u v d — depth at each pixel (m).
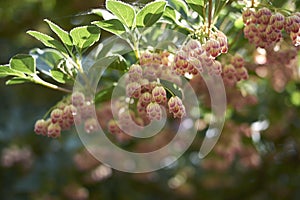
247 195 5.74
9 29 5.11
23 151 5.57
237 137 3.89
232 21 2.63
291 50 2.86
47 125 2.42
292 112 4.58
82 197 5.48
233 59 2.46
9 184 5.68
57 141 5.43
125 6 2.05
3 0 4.89
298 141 5.01
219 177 5.54
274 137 4.84
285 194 5.69
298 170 5.46
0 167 5.71
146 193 5.86
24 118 5.61
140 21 2.13
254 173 5.56
